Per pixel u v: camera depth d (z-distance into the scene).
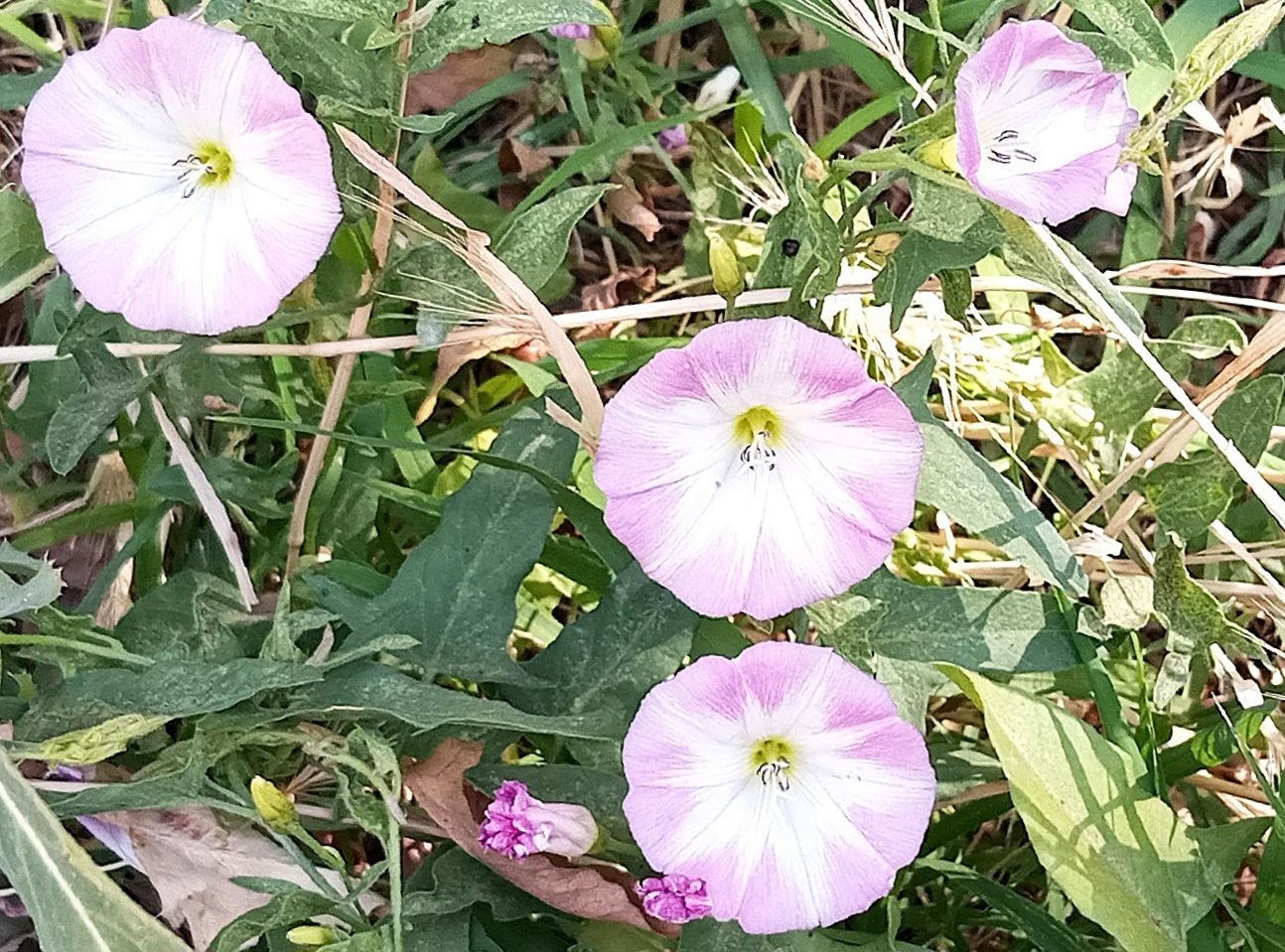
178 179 0.10
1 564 0.12
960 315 0.11
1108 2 0.10
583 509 0.12
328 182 0.09
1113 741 0.12
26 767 0.11
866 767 0.10
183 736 0.11
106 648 0.11
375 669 0.11
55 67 0.13
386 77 0.10
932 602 0.12
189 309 0.10
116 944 0.10
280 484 0.13
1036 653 0.12
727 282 0.11
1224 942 0.12
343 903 0.10
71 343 0.11
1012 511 0.11
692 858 0.10
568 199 0.11
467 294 0.11
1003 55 0.09
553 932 0.12
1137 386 0.13
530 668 0.12
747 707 0.10
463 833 0.11
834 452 0.10
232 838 0.11
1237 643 0.12
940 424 0.11
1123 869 0.11
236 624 0.12
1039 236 0.10
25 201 0.11
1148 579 0.12
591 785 0.11
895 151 0.10
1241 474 0.11
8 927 0.13
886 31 0.11
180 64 0.09
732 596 0.10
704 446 0.10
